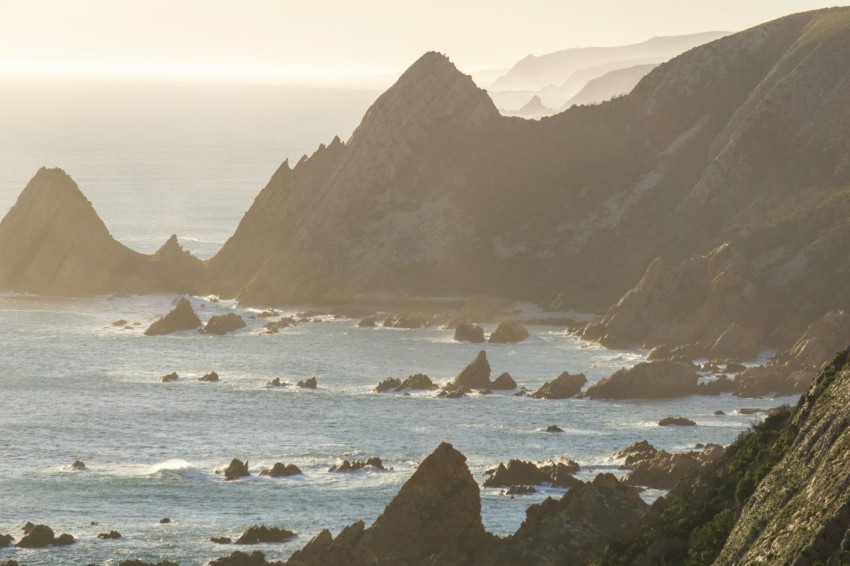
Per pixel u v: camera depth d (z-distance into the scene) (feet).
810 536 385.70
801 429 472.85
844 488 389.80
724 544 486.38
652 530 566.36
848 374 471.62
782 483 447.01
